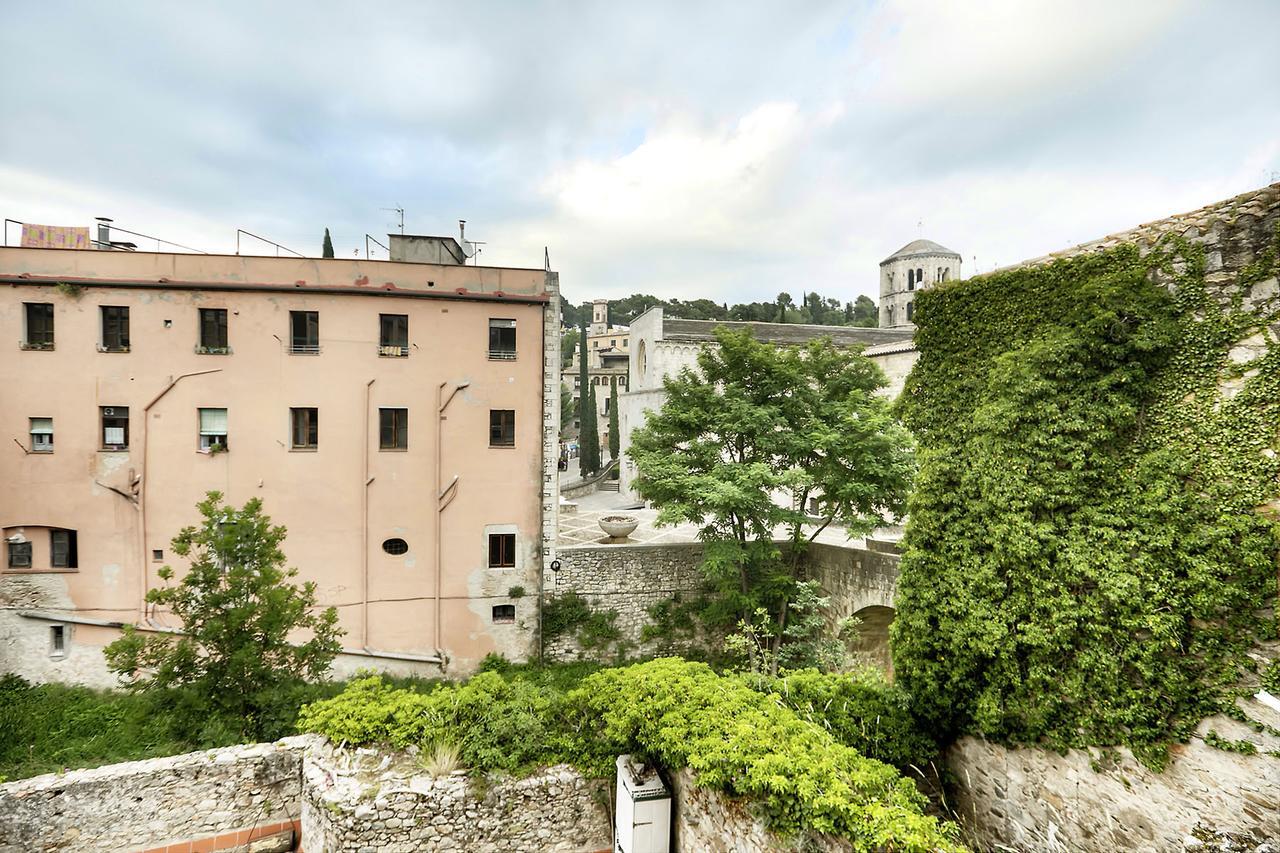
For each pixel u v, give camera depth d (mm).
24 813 9695
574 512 34719
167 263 17344
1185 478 7000
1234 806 6301
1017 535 8258
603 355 75938
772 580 18703
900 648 10016
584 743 9977
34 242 18703
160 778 10312
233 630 11672
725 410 18875
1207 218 7043
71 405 17219
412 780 9359
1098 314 7621
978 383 9250
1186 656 6766
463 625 19156
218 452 17594
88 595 17484
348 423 18172
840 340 40875
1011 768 8469
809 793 6668
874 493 17688
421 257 20359
